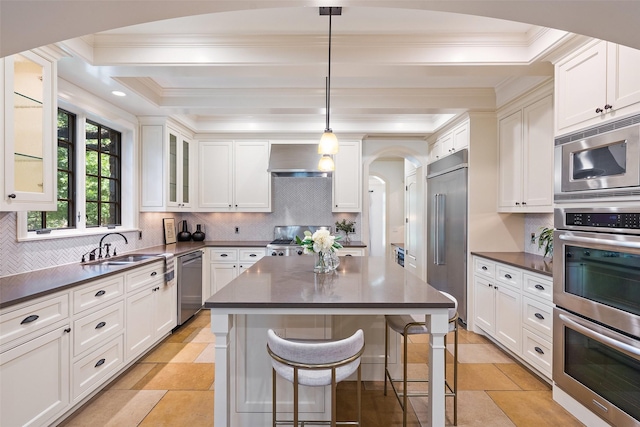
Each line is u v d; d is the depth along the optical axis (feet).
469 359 10.06
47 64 7.02
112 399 7.89
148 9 4.08
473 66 8.22
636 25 4.32
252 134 15.84
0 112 5.99
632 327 5.66
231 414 6.61
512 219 12.17
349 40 8.13
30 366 5.99
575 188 6.93
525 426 6.94
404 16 7.34
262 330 6.66
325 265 7.97
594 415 6.65
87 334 7.45
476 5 4.13
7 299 5.58
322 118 15.10
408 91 11.77
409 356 10.26
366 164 17.07
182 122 13.99
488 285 11.08
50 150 7.08
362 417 7.22
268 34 8.08
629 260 5.76
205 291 14.99
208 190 15.88
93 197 11.12
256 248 15.05
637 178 5.57
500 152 11.82
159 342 11.28
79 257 9.92
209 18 7.43
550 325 8.08
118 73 8.70
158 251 12.67
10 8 3.80
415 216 18.40
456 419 6.98
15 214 7.77
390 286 6.63
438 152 15.49
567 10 4.07
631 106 5.75
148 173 13.02
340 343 4.82
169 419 7.14
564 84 7.31
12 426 5.64
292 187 17.08
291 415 6.63
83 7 3.89
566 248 7.23
